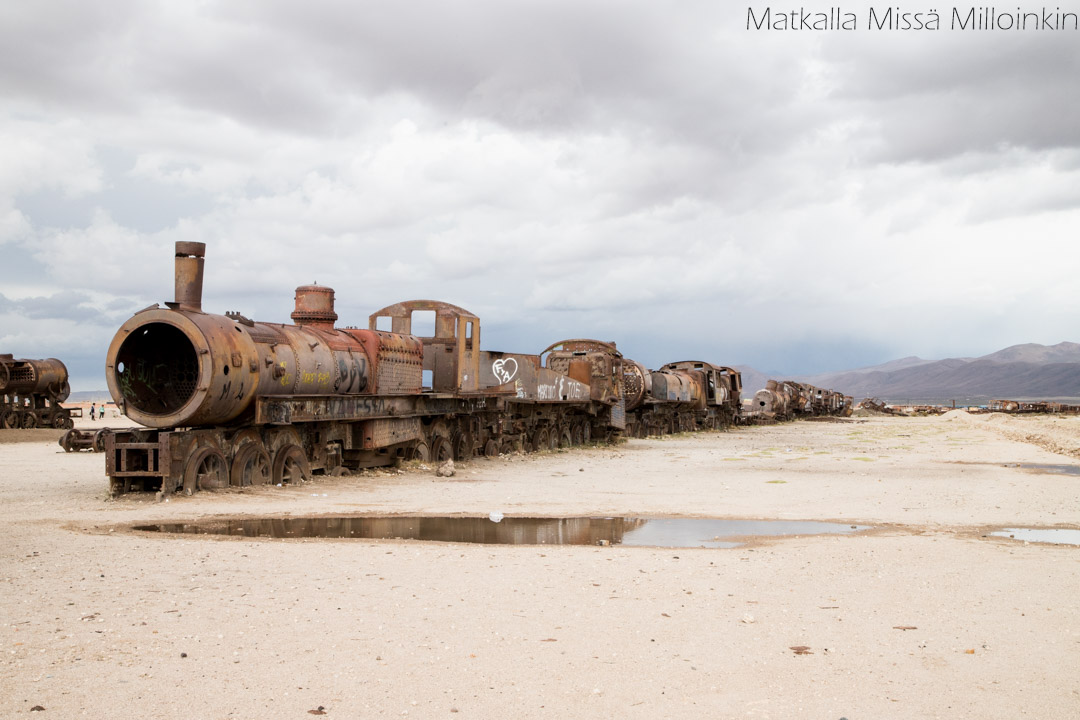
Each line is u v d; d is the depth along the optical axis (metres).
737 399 69.19
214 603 8.29
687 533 13.46
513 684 6.27
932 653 7.12
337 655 6.82
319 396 18.55
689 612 8.27
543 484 20.66
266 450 18.14
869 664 6.84
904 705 5.99
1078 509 16.42
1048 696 6.19
